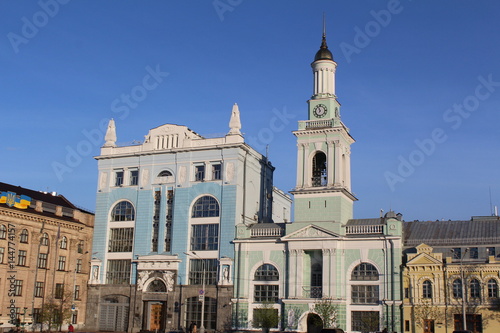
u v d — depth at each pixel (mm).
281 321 80688
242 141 90000
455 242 81312
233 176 88438
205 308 85375
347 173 87938
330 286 78812
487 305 72812
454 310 74062
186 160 92062
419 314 75125
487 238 80312
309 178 85250
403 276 77375
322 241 80625
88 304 92562
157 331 87312
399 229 78375
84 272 96500
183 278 87500
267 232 85312
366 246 79438
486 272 73875
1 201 85000
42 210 91500
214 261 86812
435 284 75625
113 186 96375
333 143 85375
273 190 109500
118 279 92375
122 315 90312
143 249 91312
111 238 94562
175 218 90438
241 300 83125
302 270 80938
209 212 88938
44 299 89062
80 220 97562
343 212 83375
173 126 94500
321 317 76125
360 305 77875
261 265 84062
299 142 87188
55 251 91688
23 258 87375
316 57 90312
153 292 88812
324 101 87812
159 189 93125
